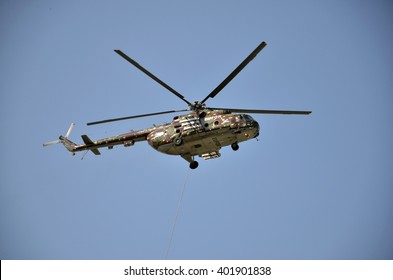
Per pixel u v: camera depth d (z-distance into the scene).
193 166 110.00
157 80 97.44
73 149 121.81
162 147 106.00
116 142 114.88
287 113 100.12
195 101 102.50
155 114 103.19
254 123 103.25
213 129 102.44
